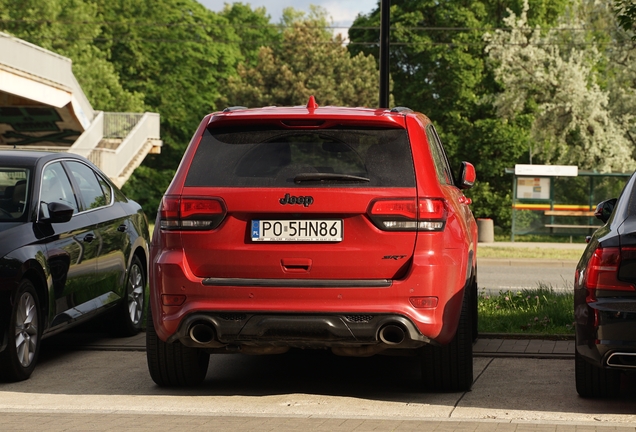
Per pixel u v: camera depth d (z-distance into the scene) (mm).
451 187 7094
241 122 6309
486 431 5336
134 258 9664
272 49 65312
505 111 41531
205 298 6070
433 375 6535
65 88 40125
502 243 31234
